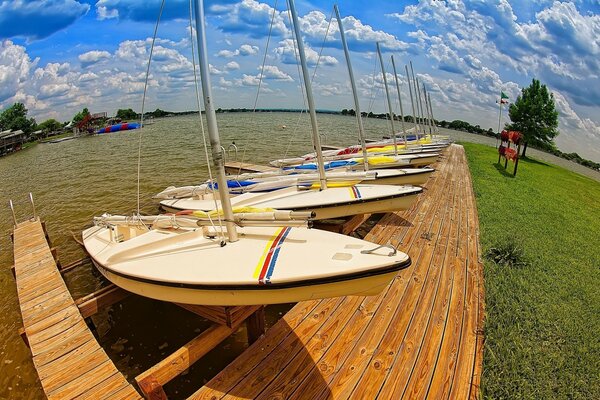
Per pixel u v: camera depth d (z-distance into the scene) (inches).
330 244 167.8
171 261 173.5
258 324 180.7
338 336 164.9
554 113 1013.8
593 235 348.2
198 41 154.9
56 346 173.9
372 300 195.0
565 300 214.4
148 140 1413.6
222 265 162.1
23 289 231.6
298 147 1039.0
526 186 565.3
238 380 138.5
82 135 2086.6
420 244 279.1
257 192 344.5
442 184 497.7
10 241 394.9
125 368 195.2
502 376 147.1
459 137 1777.8
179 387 173.2
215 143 165.9
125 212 480.7
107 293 216.2
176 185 624.7
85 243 270.1
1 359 204.5
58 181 707.4
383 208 314.5
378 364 147.6
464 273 231.8
